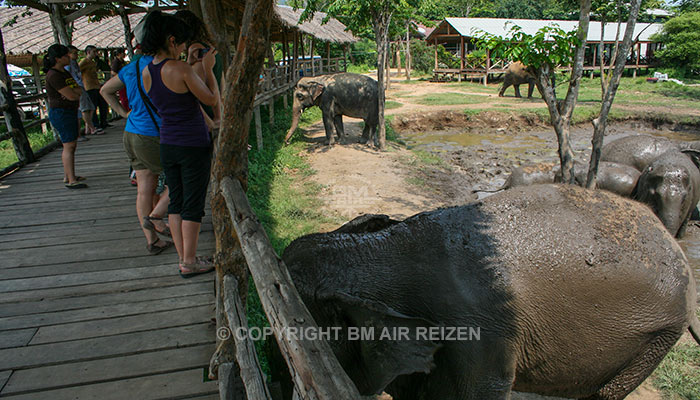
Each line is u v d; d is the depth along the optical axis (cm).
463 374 253
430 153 1383
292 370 158
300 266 260
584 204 288
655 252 281
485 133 1772
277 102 2147
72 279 389
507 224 270
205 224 509
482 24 3009
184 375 280
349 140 1405
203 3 442
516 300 252
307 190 934
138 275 395
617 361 289
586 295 263
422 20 2997
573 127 1797
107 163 762
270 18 228
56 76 589
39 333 318
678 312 284
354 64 4222
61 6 1050
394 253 262
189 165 343
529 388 303
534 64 579
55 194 611
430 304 250
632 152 866
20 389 268
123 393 266
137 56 375
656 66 3145
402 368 222
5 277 392
